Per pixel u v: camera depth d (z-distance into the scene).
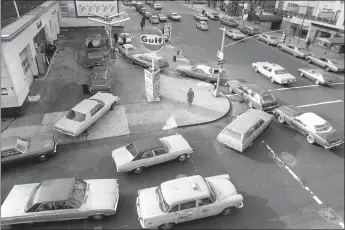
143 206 9.66
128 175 12.28
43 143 12.92
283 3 42.44
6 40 14.47
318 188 11.94
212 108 18.09
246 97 18.78
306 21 36.62
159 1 64.44
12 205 9.57
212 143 14.76
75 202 9.59
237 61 27.52
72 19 35.81
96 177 12.10
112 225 9.94
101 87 18.91
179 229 9.86
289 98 20.36
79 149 13.84
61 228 9.73
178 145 13.01
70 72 22.59
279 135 15.77
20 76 16.75
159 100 18.73
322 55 30.86
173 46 30.94
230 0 51.66
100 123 16.02
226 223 10.16
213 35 37.06
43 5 27.03
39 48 23.12
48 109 17.22
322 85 22.97
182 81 21.95
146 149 12.00
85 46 28.48
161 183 11.16
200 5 63.03
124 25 38.78
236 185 11.95
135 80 21.61
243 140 13.53
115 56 26.61
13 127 15.36
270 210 10.76
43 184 9.91
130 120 16.39
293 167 13.20
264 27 43.84
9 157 12.02
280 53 31.19
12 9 22.50
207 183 10.30
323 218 10.47
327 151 14.53
